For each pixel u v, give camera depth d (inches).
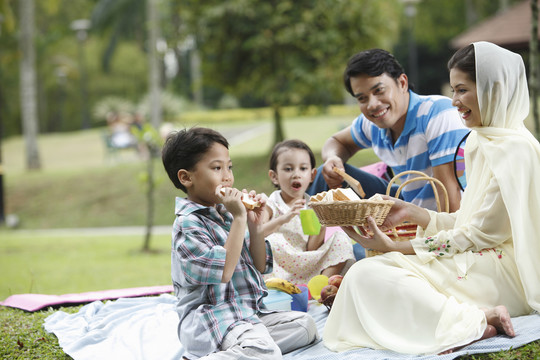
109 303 164.2
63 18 1615.4
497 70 121.6
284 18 567.2
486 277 120.5
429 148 158.7
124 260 372.2
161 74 1416.1
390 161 175.2
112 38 1485.0
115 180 676.7
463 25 1305.4
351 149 193.9
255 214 123.6
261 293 121.3
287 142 175.3
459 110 128.5
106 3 1343.5
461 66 125.0
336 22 577.3
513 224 117.5
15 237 518.9
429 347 110.9
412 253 124.7
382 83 154.5
